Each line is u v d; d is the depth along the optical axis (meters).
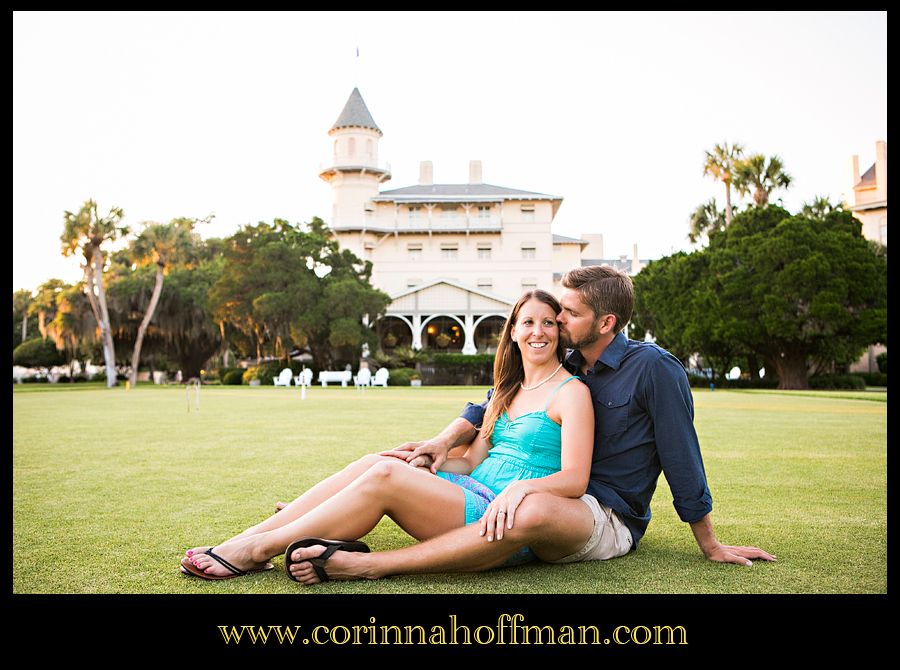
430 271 57.59
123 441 7.80
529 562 2.72
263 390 30.67
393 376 39.88
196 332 48.31
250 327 42.34
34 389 33.00
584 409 2.62
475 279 57.56
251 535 2.61
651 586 2.46
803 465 5.63
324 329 40.31
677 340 33.59
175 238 40.16
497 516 2.39
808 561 2.76
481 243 57.88
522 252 57.75
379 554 2.49
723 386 34.44
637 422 2.75
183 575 2.61
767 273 29.48
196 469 5.50
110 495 4.32
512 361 2.89
